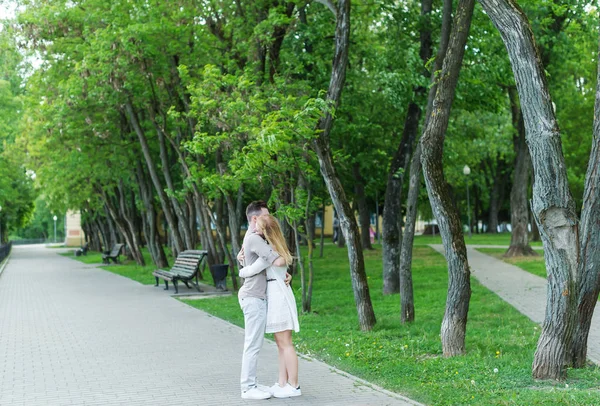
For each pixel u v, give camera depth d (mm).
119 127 25719
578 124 35375
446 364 8336
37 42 20516
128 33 17734
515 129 27359
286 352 7219
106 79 18484
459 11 9156
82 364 9086
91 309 15484
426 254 32094
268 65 17969
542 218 7324
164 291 19703
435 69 11266
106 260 36969
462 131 28250
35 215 103625
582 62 29297
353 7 17953
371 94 23953
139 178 29453
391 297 16234
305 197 13828
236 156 13430
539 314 13195
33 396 7332
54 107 21578
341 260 30781
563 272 7312
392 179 17078
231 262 19328
